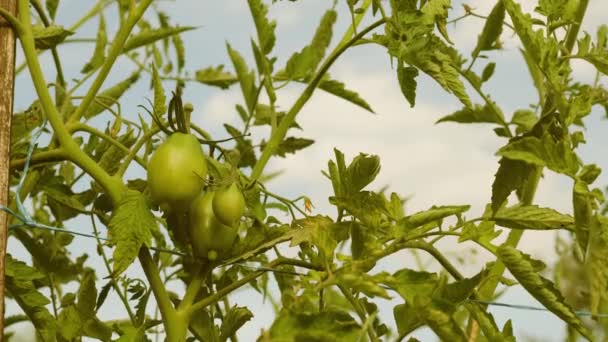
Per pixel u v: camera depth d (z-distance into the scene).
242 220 1.42
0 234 1.18
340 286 1.20
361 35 1.24
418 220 1.14
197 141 1.21
